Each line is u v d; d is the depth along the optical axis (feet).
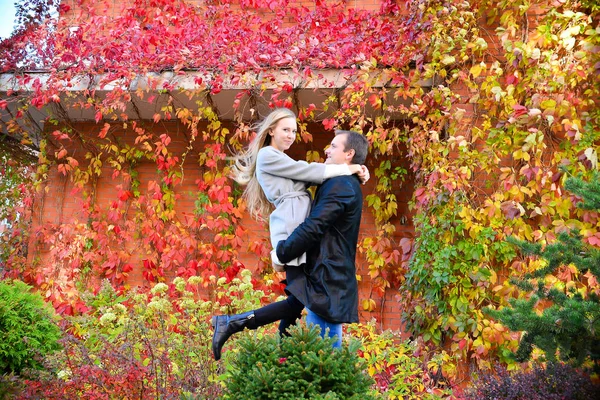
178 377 12.25
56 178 24.91
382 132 19.92
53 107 23.53
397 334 17.57
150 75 21.29
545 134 18.35
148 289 22.17
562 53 18.33
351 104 19.69
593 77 18.10
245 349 9.23
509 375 11.87
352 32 21.48
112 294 19.79
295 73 20.38
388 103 21.29
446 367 17.52
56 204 24.75
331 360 8.59
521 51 18.06
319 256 10.20
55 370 12.80
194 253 23.71
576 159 17.74
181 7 23.70
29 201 24.45
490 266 18.26
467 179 18.48
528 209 18.40
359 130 19.75
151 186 23.65
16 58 22.25
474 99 18.54
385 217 22.45
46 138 24.84
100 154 24.53
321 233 9.95
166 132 24.57
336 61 19.98
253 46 20.99
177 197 24.14
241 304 15.34
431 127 19.62
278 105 20.02
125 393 11.26
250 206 11.89
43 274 23.67
